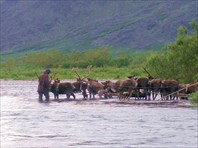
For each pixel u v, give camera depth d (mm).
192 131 79375
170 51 131875
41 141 73938
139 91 118812
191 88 116438
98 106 109938
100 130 81250
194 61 127688
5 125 87000
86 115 97375
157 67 132125
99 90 124438
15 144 72312
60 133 79625
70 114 99062
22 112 103500
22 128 84375
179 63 129250
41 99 123312
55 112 102375
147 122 87938
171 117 92750
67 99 124688
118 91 122250
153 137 75250
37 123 88812
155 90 117750
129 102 113812
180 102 112188
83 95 126000
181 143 71438
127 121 89375
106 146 70062
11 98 134000
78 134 78438
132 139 74250
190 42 129875
